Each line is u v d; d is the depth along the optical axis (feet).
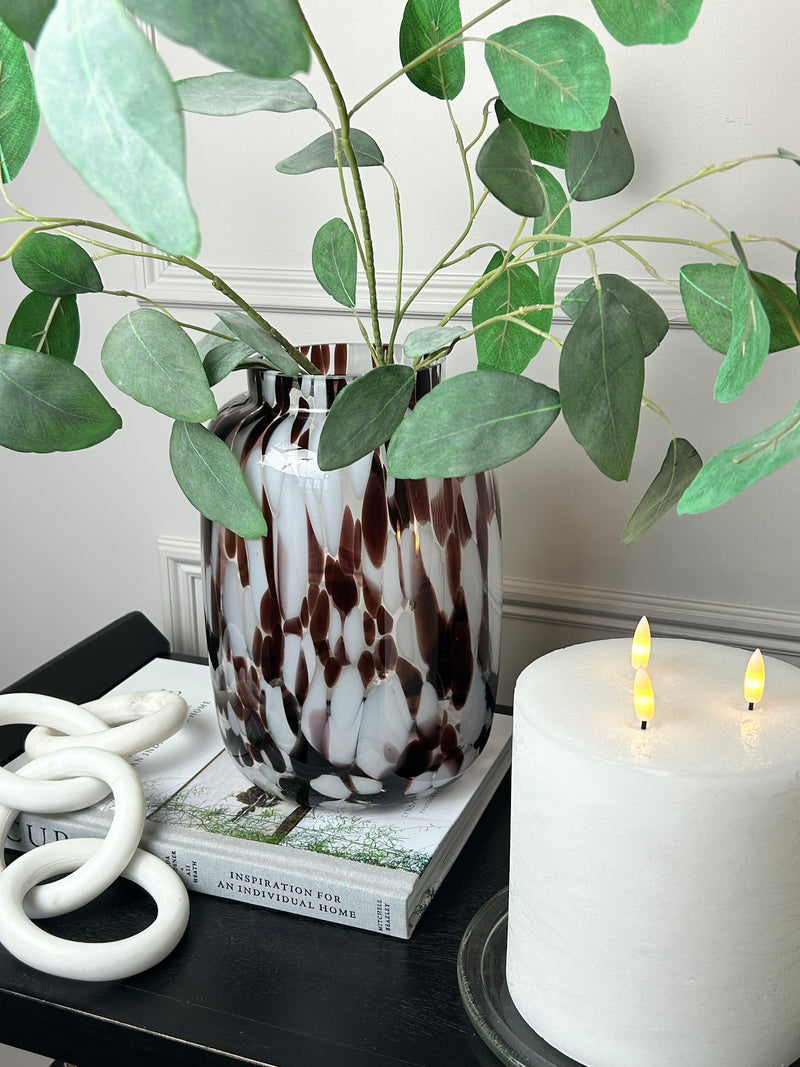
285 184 2.76
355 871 1.88
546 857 1.49
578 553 2.76
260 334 1.87
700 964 1.40
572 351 1.40
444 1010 1.72
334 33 2.60
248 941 1.88
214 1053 1.63
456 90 1.89
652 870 1.37
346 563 1.82
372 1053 1.63
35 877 1.91
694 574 2.66
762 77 2.28
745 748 1.39
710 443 2.54
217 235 2.88
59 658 2.73
